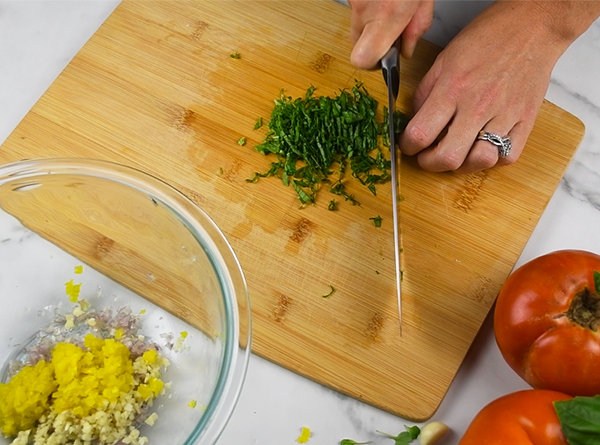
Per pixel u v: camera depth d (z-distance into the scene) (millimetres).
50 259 501
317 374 487
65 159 461
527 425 412
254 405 488
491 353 508
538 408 416
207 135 546
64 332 472
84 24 600
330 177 538
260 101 559
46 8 600
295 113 539
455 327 499
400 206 530
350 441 476
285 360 489
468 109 510
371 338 495
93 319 476
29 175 460
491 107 511
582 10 534
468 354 506
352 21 500
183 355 474
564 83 587
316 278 509
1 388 424
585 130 569
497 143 507
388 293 507
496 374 501
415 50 574
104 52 567
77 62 562
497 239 522
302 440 480
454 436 487
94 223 494
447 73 525
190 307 485
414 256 517
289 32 580
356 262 514
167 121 549
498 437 411
